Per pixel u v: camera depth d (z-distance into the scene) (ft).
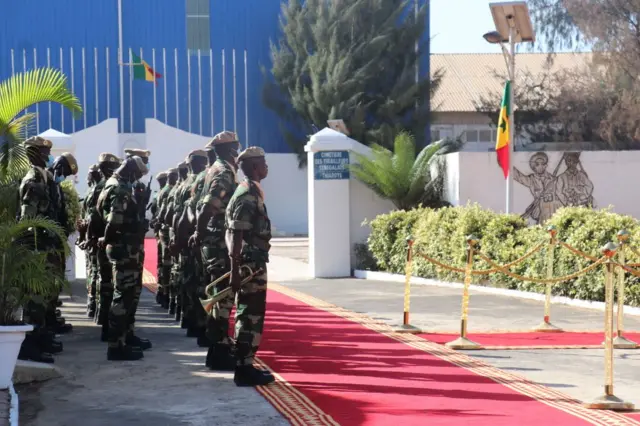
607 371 25.27
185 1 167.02
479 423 22.93
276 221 158.51
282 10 166.50
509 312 46.39
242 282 27.81
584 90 147.64
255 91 169.89
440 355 33.60
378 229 68.33
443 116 193.47
